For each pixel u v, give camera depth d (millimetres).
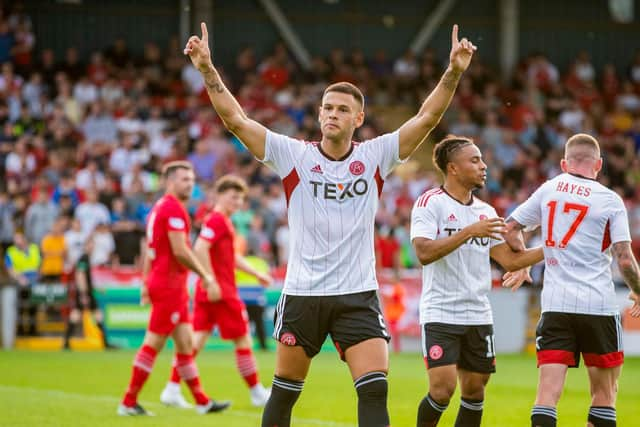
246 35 83500
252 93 73938
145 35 81000
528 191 66812
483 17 87688
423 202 19969
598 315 18766
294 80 78750
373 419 15602
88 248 50406
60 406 28000
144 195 55500
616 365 18953
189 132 67875
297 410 28094
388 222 56531
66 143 63875
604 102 86188
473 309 19656
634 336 53312
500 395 32469
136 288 51594
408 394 32188
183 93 74812
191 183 26969
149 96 73375
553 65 89750
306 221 16281
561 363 18812
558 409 28953
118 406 28141
